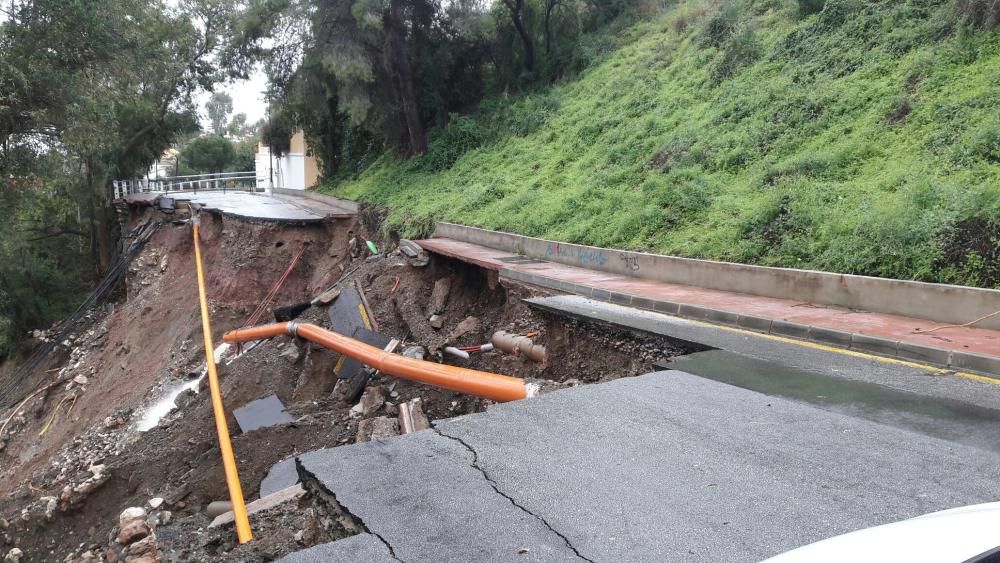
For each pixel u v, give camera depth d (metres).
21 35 20.23
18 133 21.30
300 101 32.09
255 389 16.55
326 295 19.17
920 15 15.84
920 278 9.34
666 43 25.61
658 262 13.70
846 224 10.98
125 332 29.03
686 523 3.77
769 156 15.12
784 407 5.81
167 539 6.46
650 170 18.02
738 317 9.61
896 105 13.51
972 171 10.39
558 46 31.38
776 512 3.87
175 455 14.63
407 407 12.27
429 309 17.62
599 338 10.33
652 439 5.10
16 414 27.33
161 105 37.69
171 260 31.36
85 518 13.97
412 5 30.05
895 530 1.97
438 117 31.81
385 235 24.47
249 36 29.81
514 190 22.23
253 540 5.50
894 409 5.71
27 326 37.50
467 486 4.34
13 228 23.94
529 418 5.66
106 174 38.00
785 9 21.19
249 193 45.28
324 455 4.95
